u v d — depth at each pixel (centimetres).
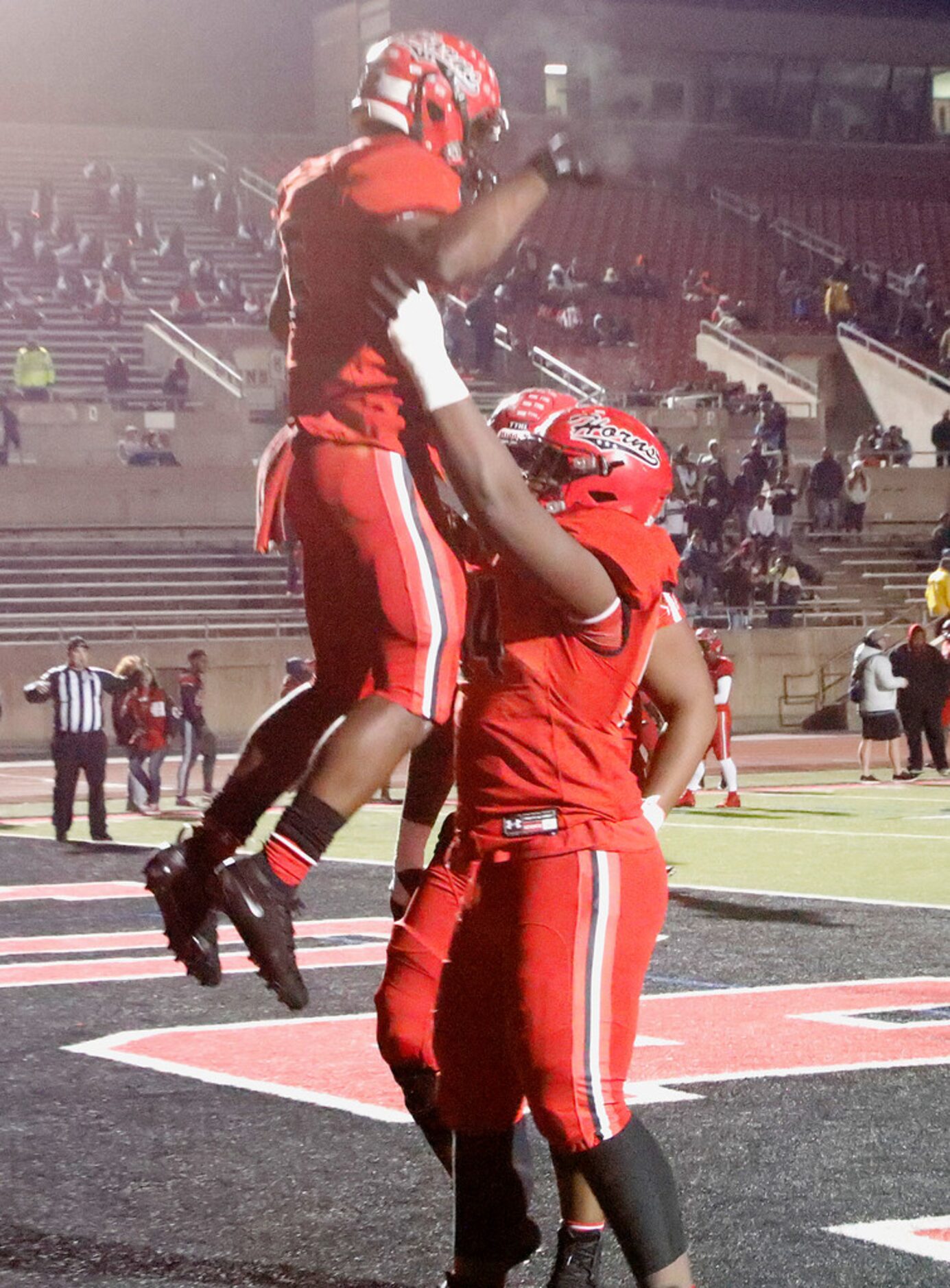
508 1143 382
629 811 356
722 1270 446
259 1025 781
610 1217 344
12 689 3041
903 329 4631
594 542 348
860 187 5356
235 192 4853
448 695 337
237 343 4072
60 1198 516
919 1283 436
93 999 849
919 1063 693
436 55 343
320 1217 496
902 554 3794
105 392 3850
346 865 1434
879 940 1016
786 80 5406
